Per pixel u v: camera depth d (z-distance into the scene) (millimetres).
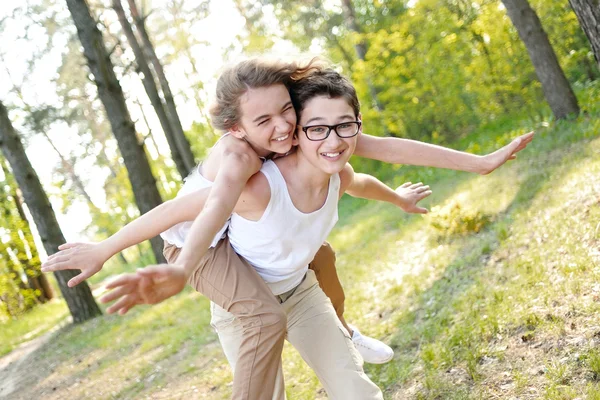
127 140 11516
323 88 2279
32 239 18547
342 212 15391
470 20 14484
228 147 2326
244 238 2508
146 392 6000
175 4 20719
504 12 13953
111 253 2447
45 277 20391
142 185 11531
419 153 2740
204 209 2111
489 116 15812
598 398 2758
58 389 7539
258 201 2359
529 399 3068
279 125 2248
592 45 5051
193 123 22172
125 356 7910
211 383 5480
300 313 2703
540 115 11742
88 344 9570
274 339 2473
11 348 12523
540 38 10703
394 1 18500
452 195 9141
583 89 12617
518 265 4844
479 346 3768
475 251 5965
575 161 7336
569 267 4207
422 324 4766
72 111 24781
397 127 16297
